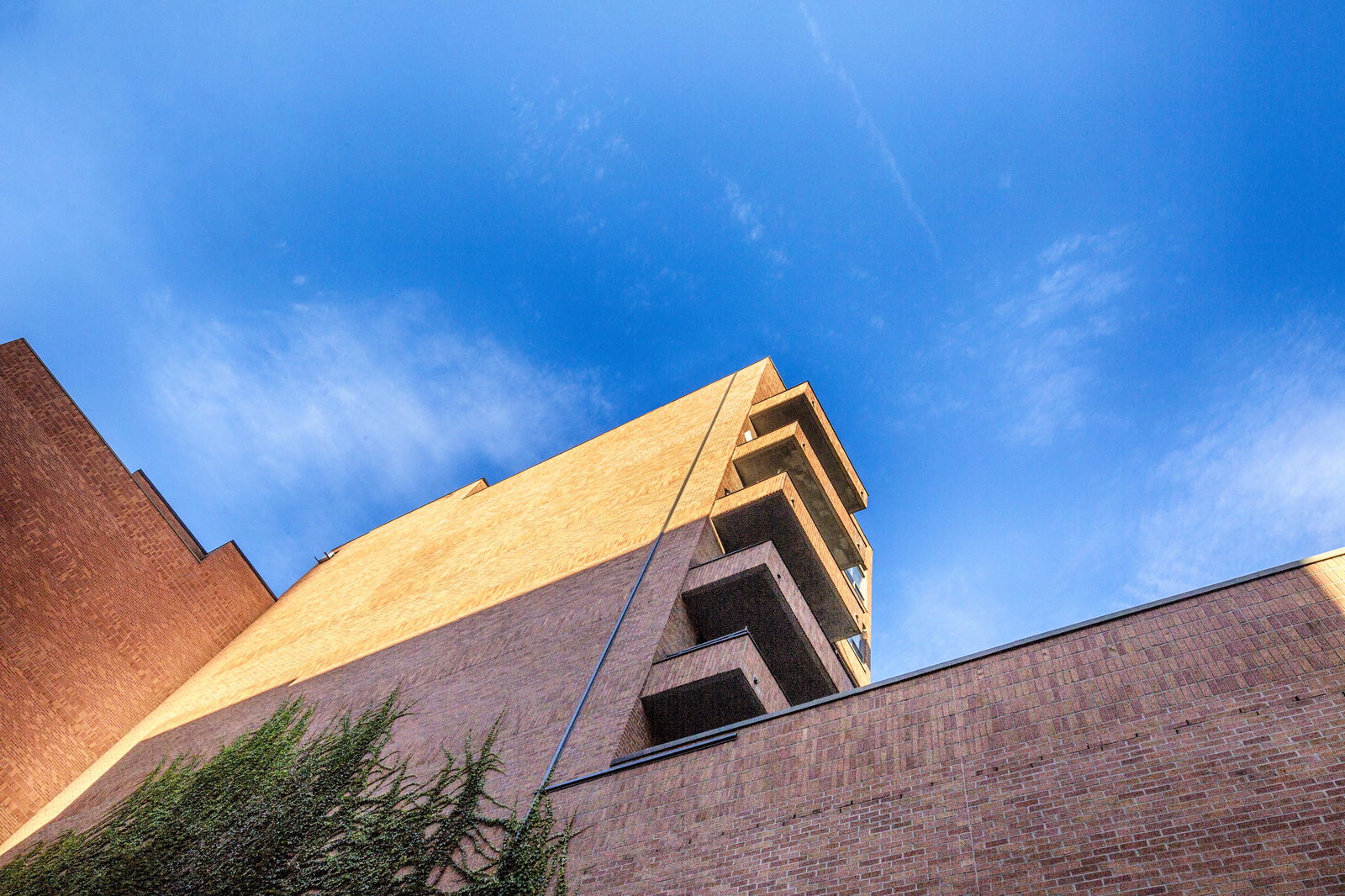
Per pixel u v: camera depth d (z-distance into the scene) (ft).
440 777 62.69
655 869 46.96
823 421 105.50
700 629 73.77
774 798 47.11
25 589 107.45
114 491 124.88
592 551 89.35
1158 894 33.60
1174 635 42.52
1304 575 41.42
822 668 72.54
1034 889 36.17
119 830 66.18
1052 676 44.34
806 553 80.64
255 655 119.24
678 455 102.83
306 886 55.01
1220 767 36.32
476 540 119.75
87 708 108.88
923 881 38.93
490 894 49.78
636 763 54.49
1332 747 34.68
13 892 63.52
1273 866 32.42
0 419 112.27
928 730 45.70
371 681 89.71
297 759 67.82
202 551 138.51
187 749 94.53
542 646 76.95
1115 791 37.83
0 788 96.22
